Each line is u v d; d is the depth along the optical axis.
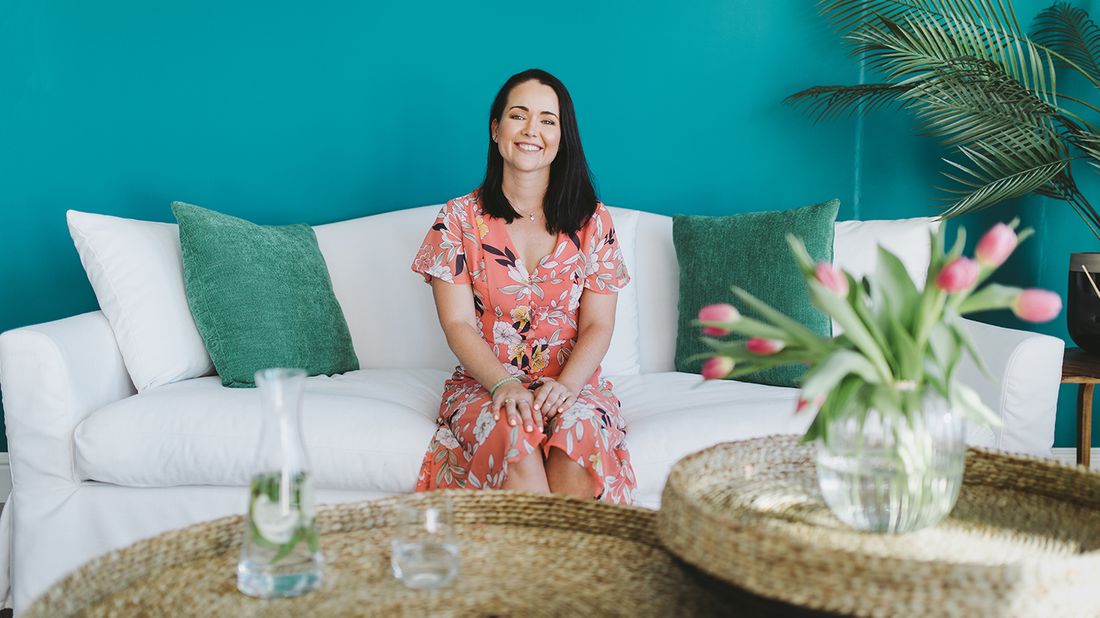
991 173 2.75
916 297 1.15
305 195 2.99
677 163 3.01
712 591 1.08
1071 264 2.72
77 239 2.37
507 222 2.34
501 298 2.29
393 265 2.74
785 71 2.98
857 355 1.13
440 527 1.13
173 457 2.06
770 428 2.09
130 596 1.10
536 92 2.29
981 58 2.73
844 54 2.97
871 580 0.95
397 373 2.56
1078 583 0.95
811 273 1.15
